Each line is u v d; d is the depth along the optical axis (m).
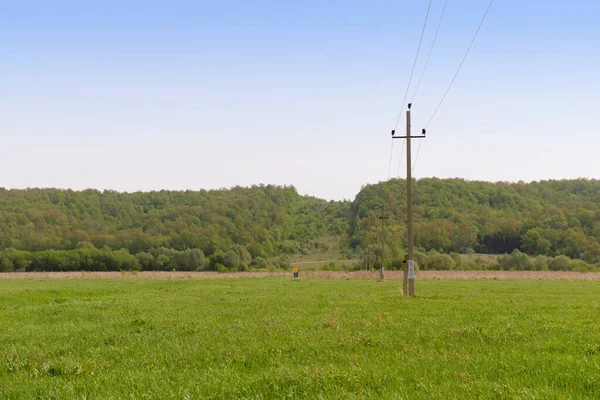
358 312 26.23
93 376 12.54
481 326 19.11
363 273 106.62
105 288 59.06
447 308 28.02
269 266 165.00
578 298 36.62
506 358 12.60
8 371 13.79
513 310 26.41
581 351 13.39
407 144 43.28
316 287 58.41
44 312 30.03
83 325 23.36
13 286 65.88
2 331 22.06
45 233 182.00
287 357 13.91
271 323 21.86
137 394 10.38
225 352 14.84
